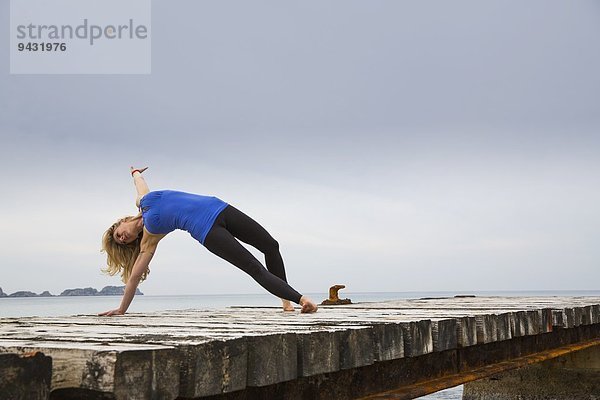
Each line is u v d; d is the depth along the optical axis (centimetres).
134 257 479
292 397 271
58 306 8631
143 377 192
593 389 664
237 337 227
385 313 422
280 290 430
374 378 321
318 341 260
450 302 658
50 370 168
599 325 679
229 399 237
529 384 693
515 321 434
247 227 465
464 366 404
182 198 455
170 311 491
